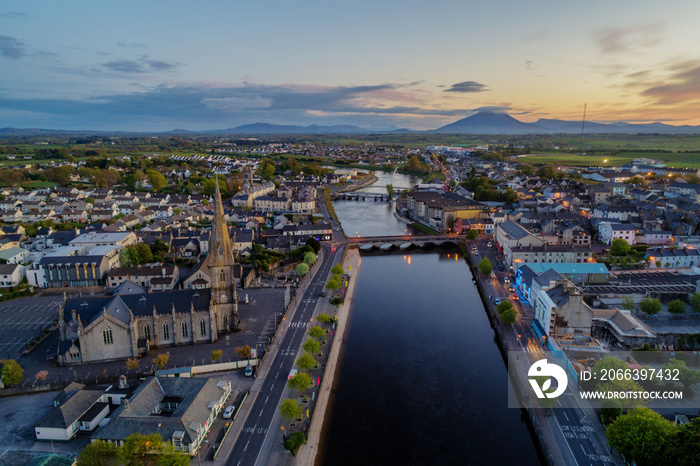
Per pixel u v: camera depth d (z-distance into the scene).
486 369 162.50
